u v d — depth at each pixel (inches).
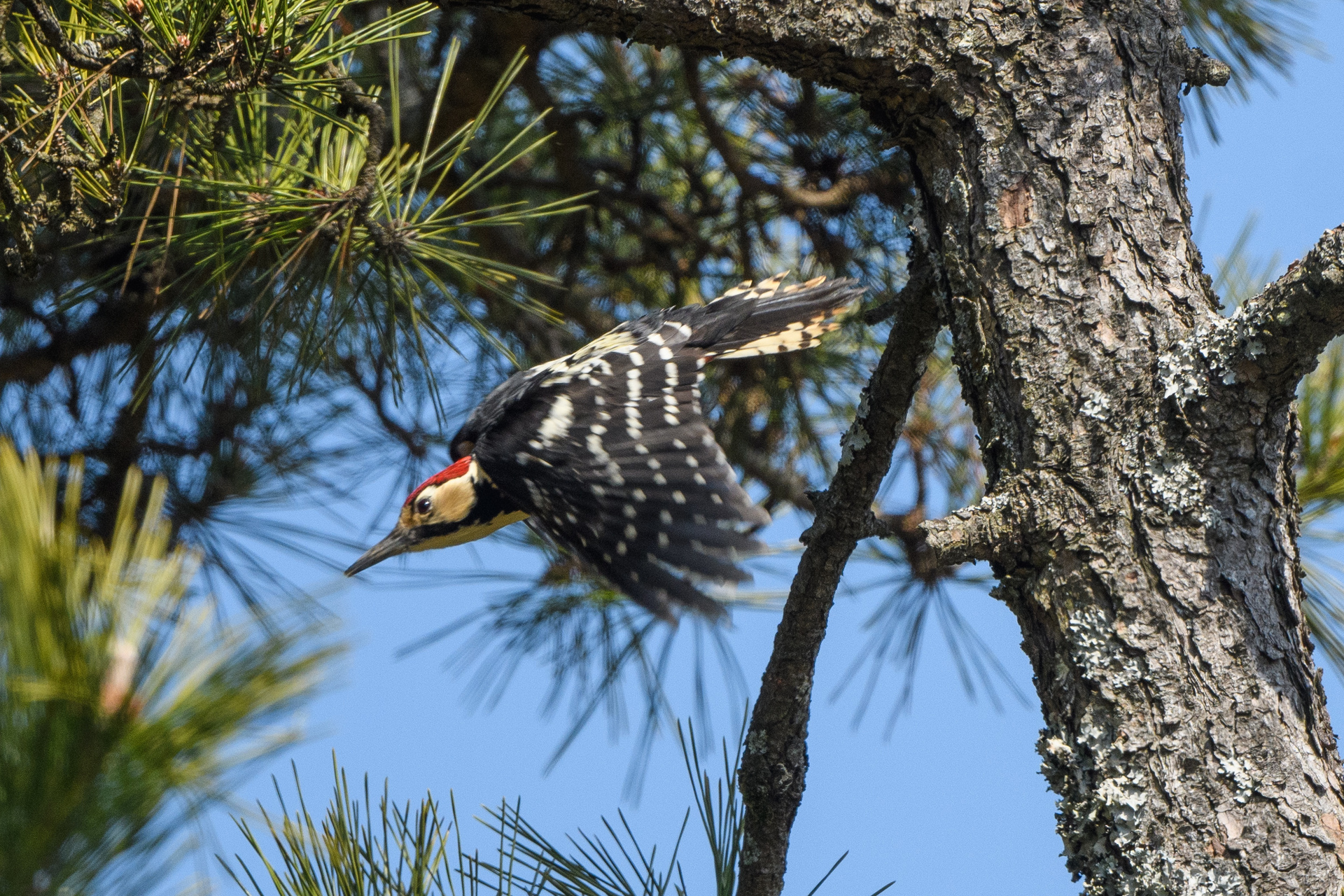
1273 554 179.8
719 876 185.0
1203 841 167.3
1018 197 198.5
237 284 318.7
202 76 209.6
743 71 384.5
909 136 211.9
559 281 272.1
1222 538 177.9
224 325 306.2
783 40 203.2
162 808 117.6
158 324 273.9
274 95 274.8
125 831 115.6
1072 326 190.7
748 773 197.2
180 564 117.1
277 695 116.5
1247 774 168.4
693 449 239.5
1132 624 177.3
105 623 113.4
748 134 397.7
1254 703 171.5
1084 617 180.2
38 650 110.6
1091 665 178.1
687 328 275.3
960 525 187.0
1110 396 185.9
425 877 163.5
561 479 244.5
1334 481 265.9
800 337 285.0
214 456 339.6
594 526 241.3
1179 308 188.4
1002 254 197.2
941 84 204.4
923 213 211.0
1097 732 176.1
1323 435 268.7
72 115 215.9
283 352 333.1
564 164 377.7
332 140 273.6
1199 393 178.2
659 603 230.1
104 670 112.4
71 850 114.6
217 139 223.9
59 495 318.0
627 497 240.2
